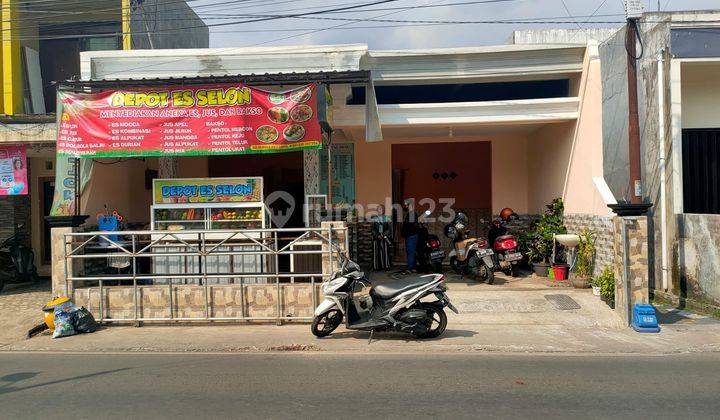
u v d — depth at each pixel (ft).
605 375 19.07
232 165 46.62
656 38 31.14
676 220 30.37
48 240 44.60
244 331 26.63
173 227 32.53
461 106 36.52
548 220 38.65
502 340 24.21
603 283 30.25
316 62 35.29
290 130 29.43
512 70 36.86
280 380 18.84
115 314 28.37
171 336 25.94
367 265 44.27
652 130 31.73
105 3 45.62
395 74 37.14
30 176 43.91
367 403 16.30
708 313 27.94
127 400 16.97
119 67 35.78
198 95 29.71
